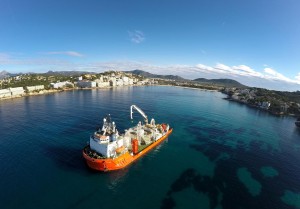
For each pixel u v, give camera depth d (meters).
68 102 180.38
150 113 150.50
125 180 58.00
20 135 89.19
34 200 47.09
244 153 85.00
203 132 112.94
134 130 88.31
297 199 54.38
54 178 56.34
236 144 96.25
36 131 95.19
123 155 64.50
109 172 61.28
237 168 70.25
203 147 88.75
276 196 55.06
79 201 47.88
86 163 65.19
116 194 51.38
